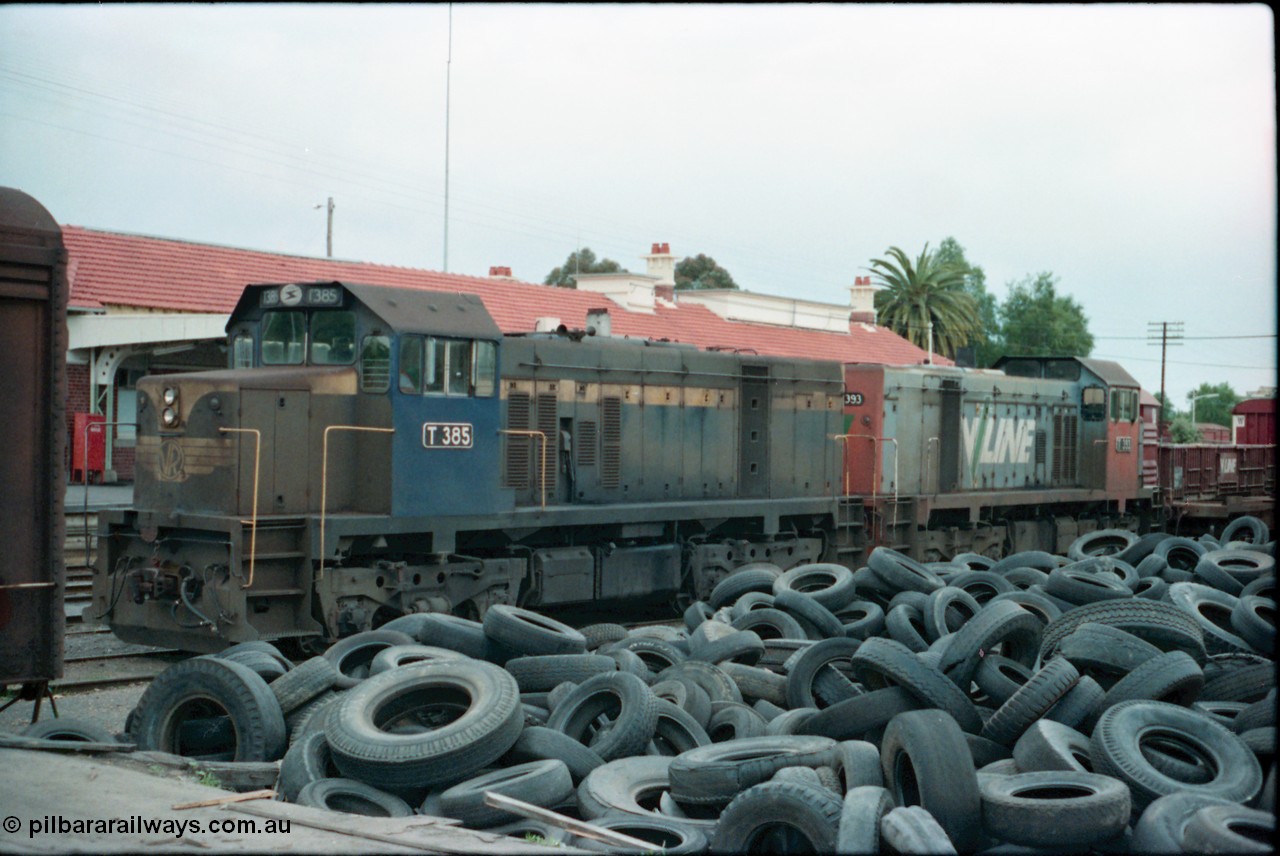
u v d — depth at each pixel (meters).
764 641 10.30
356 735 7.07
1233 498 30.11
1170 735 6.77
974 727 7.34
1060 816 5.69
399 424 12.48
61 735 7.48
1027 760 6.68
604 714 8.25
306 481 12.33
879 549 12.86
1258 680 8.22
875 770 6.42
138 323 20.97
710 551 16.61
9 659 6.99
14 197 7.01
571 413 15.11
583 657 8.84
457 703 7.80
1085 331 76.31
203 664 7.86
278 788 7.08
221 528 11.53
